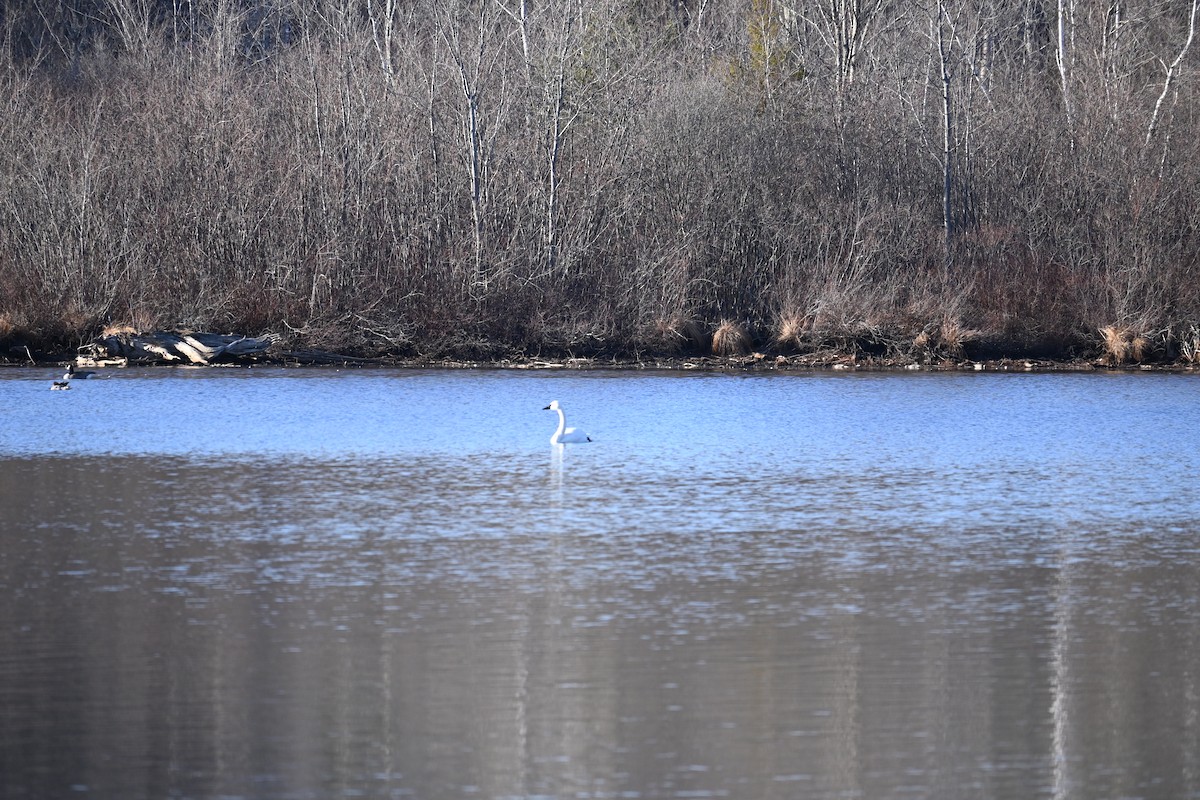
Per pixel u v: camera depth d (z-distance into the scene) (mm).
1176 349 173375
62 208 169000
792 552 71375
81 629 57000
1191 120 186750
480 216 172000
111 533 75500
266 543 73125
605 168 177750
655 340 172125
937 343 172125
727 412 130875
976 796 41438
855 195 183000
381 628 57219
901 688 50219
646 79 189500
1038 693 49844
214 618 58688
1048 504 85000
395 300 170375
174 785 41969
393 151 174375
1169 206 179250
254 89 188625
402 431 116812
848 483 92438
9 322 163500
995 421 125375
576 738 45469
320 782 42188
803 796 41344
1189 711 48094
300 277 169125
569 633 56594
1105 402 138750
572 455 104375
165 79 185375
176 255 170250
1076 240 181625
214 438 112125
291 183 172875
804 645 55188
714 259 179750
